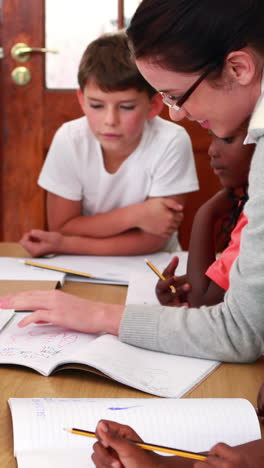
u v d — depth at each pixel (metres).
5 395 0.87
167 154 1.81
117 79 1.56
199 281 1.36
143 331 1.04
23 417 0.75
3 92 2.71
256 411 0.83
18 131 2.72
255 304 0.96
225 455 0.62
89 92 1.61
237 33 0.89
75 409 0.77
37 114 2.71
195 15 0.89
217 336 1.01
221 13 0.89
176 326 1.03
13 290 1.30
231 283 1.00
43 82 2.69
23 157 2.74
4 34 2.67
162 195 1.83
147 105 1.65
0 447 0.75
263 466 0.64
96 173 1.84
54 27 2.66
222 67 0.91
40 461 0.70
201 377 0.95
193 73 0.92
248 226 0.94
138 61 0.95
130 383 0.89
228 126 0.97
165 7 0.91
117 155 1.82
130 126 1.63
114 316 1.08
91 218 1.81
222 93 0.93
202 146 2.58
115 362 0.95
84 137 1.83
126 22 2.62
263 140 0.90
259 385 0.93
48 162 1.87
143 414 0.77
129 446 0.63
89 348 0.99
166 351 1.03
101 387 0.91
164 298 1.31
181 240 2.67
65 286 1.42
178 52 0.91
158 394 0.88
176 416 0.77
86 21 2.65
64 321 1.08
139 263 1.63
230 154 1.32
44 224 2.77
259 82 0.92
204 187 2.63
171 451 0.63
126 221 1.76
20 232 2.78
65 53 2.67
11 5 2.65
